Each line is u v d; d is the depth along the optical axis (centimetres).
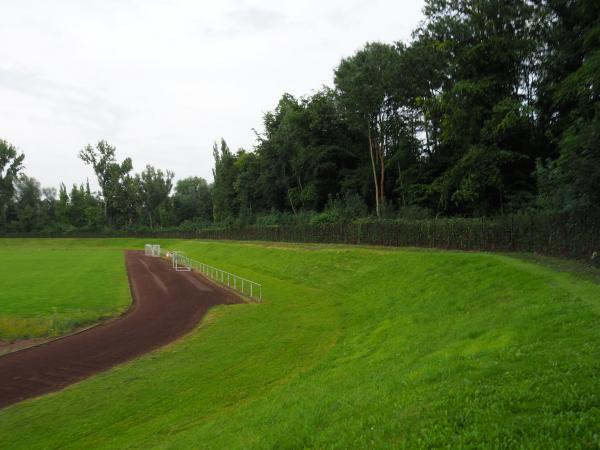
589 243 2055
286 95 9531
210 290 3869
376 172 6969
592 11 3662
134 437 1262
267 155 9169
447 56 4916
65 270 5456
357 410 975
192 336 2353
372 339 1839
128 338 2391
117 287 4097
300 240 5975
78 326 2686
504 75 4622
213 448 1033
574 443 625
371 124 6606
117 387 1675
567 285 1622
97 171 13962
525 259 2341
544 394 775
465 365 1048
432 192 5269
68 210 13900
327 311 2659
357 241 4734
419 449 705
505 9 4484
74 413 1473
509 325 1316
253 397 1451
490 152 4294
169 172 14800
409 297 2366
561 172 3048
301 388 1388
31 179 15425
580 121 3083
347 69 6144
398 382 1098
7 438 1327
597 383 774
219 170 11550
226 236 8600
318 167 7675
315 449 836
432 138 6488
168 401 1512
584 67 3366
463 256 2602
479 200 4641
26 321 2692
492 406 776
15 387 1742
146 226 13688
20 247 10962
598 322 1134
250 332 2309
